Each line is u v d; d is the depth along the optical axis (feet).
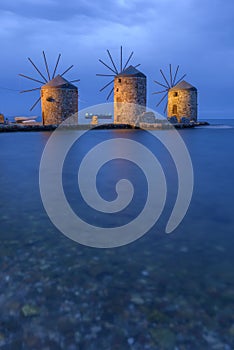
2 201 15.98
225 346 5.57
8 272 8.36
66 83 105.60
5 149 45.78
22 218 13.21
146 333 5.92
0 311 6.59
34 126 91.76
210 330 6.00
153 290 7.50
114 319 6.33
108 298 7.10
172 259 9.33
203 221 13.07
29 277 8.09
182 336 5.84
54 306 6.77
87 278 8.06
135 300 7.03
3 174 24.35
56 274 8.26
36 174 24.31
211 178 22.97
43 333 5.93
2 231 11.60
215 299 7.11
